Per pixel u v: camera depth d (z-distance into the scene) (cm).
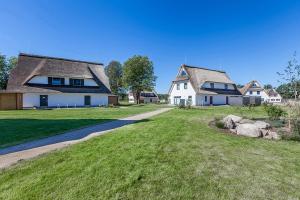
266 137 1048
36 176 539
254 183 525
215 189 493
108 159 649
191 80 4869
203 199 454
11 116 1994
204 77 5084
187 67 5150
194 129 1160
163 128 1159
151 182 516
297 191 493
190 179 536
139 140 877
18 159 670
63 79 4084
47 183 504
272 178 553
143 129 1127
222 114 2067
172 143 840
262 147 846
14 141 913
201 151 754
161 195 465
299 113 1312
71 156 682
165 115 1972
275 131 1138
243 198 460
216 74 5594
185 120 1528
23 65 3909
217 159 679
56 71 4012
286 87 1437
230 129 1214
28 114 2230
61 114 2200
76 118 1783
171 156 688
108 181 514
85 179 522
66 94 3966
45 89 3778
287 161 682
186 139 915
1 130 1168
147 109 3075
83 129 1213
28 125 1352
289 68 1382
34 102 3638
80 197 451
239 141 930
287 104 1440
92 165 603
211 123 1423
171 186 501
